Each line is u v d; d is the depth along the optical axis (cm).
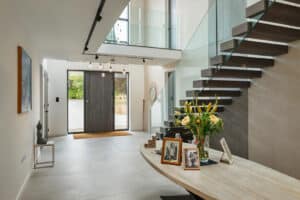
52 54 589
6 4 245
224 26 474
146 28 683
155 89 854
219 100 521
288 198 141
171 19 739
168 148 223
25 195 306
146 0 844
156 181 358
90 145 640
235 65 414
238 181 172
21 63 302
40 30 394
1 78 227
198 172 193
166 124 603
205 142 227
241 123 500
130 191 319
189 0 692
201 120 217
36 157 452
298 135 375
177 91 646
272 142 424
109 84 905
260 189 156
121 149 589
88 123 875
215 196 144
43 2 284
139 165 446
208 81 453
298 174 374
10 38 262
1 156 227
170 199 293
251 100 473
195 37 577
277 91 413
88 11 315
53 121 802
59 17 336
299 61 372
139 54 628
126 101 941
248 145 481
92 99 880
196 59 567
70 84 848
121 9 309
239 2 436
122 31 643
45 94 681
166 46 709
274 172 193
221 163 219
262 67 434
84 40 457
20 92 300
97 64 869
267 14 310
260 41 391
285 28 347
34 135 444
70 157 508
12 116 271
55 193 312
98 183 349
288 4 307
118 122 929
